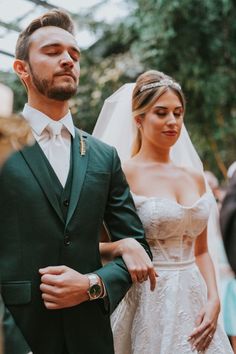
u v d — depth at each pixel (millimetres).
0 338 1472
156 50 7047
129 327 2174
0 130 1135
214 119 7250
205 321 2105
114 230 1954
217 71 7137
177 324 2104
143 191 2238
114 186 1940
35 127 1812
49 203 1710
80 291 1667
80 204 1761
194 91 7125
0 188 1672
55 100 1797
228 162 8117
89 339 1738
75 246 1729
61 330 1698
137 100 2279
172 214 2139
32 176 1711
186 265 2195
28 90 1857
